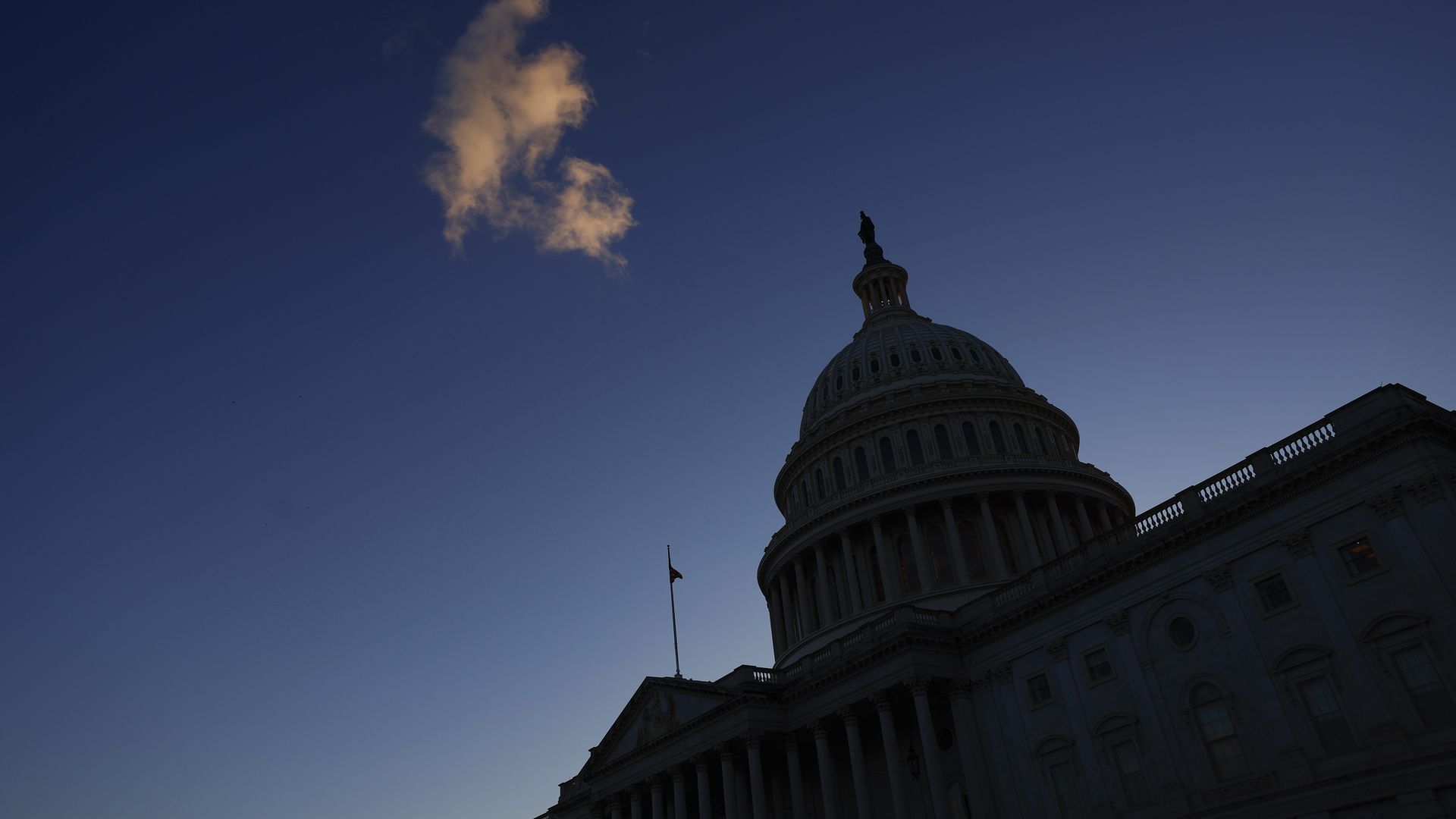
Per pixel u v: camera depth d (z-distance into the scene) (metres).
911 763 57.84
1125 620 49.47
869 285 116.94
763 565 94.19
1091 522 86.19
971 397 90.19
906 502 81.94
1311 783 40.44
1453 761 36.31
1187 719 45.59
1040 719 52.44
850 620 80.25
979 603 58.78
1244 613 44.34
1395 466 40.09
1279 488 43.75
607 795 75.88
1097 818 48.34
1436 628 37.59
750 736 62.47
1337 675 40.44
